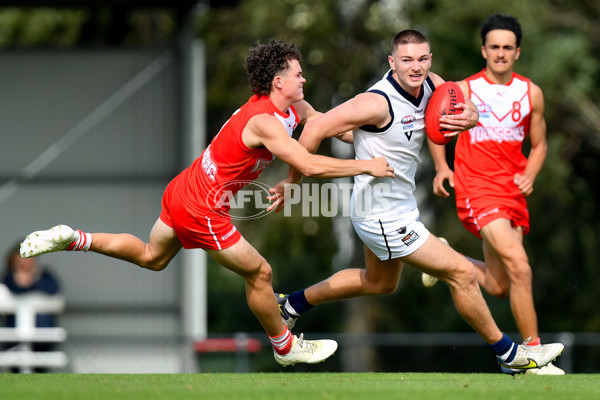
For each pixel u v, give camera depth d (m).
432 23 58.53
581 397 17.27
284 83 20.61
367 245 22.30
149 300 50.69
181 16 50.03
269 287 21.36
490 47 26.14
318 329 79.88
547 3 63.78
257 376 22.20
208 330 80.88
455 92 20.97
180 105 51.19
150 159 51.22
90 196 51.19
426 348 68.12
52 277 43.25
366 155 21.38
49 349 41.34
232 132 20.45
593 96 65.88
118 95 51.28
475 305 21.56
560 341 39.03
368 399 16.72
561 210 70.06
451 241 63.84
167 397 16.83
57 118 51.19
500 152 26.00
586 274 72.31
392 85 20.88
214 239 20.70
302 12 59.97
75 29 68.81
